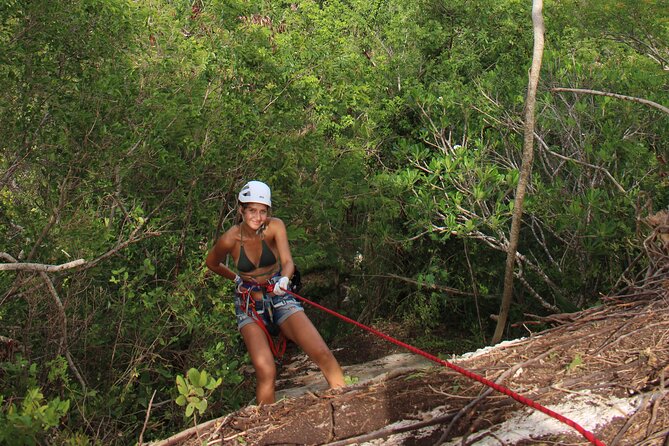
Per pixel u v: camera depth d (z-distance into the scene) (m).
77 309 6.24
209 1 8.92
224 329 6.95
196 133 7.43
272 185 8.02
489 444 3.40
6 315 5.96
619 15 9.15
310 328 4.78
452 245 9.48
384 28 10.74
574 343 4.34
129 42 7.36
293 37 9.20
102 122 6.77
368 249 9.52
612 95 6.32
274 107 8.32
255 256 4.89
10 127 6.54
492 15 10.59
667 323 4.33
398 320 9.96
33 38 6.60
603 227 7.31
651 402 3.49
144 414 6.40
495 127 9.04
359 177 9.06
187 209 7.36
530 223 8.95
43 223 6.59
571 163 8.34
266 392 4.70
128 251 7.10
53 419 3.95
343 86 9.22
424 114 9.09
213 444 3.80
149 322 6.40
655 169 7.75
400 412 3.80
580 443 3.30
